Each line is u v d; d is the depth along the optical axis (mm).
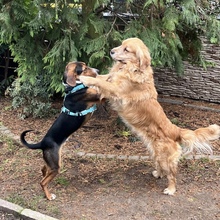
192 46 3256
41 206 2020
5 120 3225
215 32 2738
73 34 2756
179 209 2020
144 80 2064
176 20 2559
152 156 2182
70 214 1954
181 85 3986
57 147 2021
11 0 2684
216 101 3869
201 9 2676
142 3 2766
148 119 2100
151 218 1933
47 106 3268
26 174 2369
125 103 2074
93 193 2172
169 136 2100
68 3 2592
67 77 2008
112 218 1925
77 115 2033
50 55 2664
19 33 2832
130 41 2049
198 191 2215
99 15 2861
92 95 2039
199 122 3309
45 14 2477
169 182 2154
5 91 3648
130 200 2100
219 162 2557
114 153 2676
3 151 2674
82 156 2611
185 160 2590
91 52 2736
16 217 1955
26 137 2883
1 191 2170
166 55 2803
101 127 3111
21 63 2969
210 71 3789
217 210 2020
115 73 2084
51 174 2041
